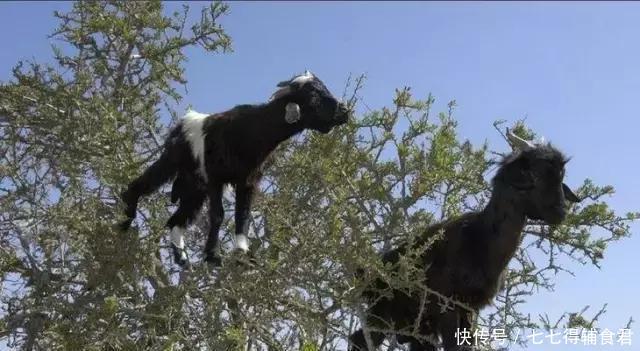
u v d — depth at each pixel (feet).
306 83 19.90
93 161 20.34
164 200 21.50
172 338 18.51
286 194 20.93
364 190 20.61
